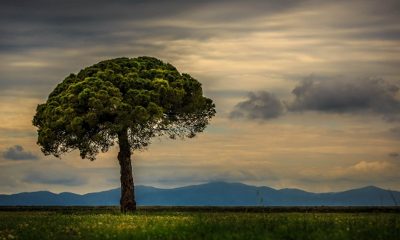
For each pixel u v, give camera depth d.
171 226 22.58
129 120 46.00
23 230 24.06
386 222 21.33
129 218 31.89
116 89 46.81
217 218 25.91
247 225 20.58
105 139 48.78
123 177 49.50
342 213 42.81
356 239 16.81
